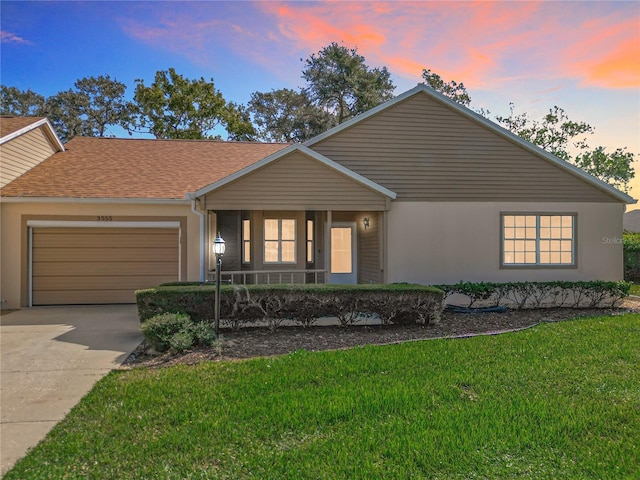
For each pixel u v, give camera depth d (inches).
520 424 156.6
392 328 332.5
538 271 454.3
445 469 127.8
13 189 427.2
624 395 186.2
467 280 444.1
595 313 403.9
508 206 452.8
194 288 316.2
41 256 431.2
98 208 432.5
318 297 323.6
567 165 454.6
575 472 127.0
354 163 438.9
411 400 178.5
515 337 290.8
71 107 1492.4
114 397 182.7
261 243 496.7
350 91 1258.0
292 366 224.5
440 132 448.1
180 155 568.4
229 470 127.0
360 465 129.3
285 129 1342.3
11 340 288.4
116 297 442.0
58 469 127.3
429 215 442.6
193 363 235.0
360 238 534.0
